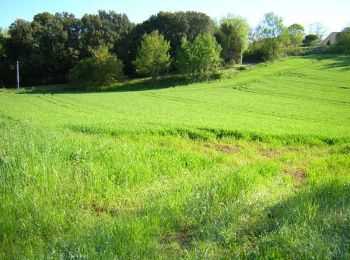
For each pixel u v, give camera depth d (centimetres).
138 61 7744
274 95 5209
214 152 1549
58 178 849
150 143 1623
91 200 802
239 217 670
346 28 10719
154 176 977
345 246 536
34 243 590
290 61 8588
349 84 5878
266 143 1830
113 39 9181
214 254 543
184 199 767
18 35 8700
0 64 8712
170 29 9225
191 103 4391
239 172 1006
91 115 3078
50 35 8769
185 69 7619
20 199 736
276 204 740
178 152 1268
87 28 9100
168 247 578
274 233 590
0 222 644
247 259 531
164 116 3002
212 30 9675
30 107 3922
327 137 1942
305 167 1336
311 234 566
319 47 10894
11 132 1189
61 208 728
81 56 8919
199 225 654
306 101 4641
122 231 604
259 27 9906
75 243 557
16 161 909
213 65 7856
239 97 5031
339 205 703
